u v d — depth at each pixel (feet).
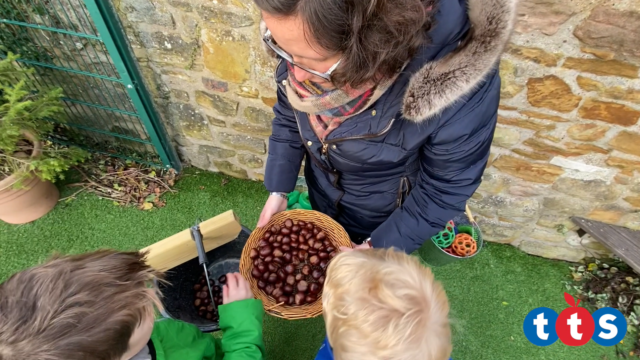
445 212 4.22
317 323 6.87
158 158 8.46
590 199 6.17
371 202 5.02
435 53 3.09
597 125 5.15
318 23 2.32
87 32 6.10
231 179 8.63
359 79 2.76
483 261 7.52
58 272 2.91
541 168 6.02
